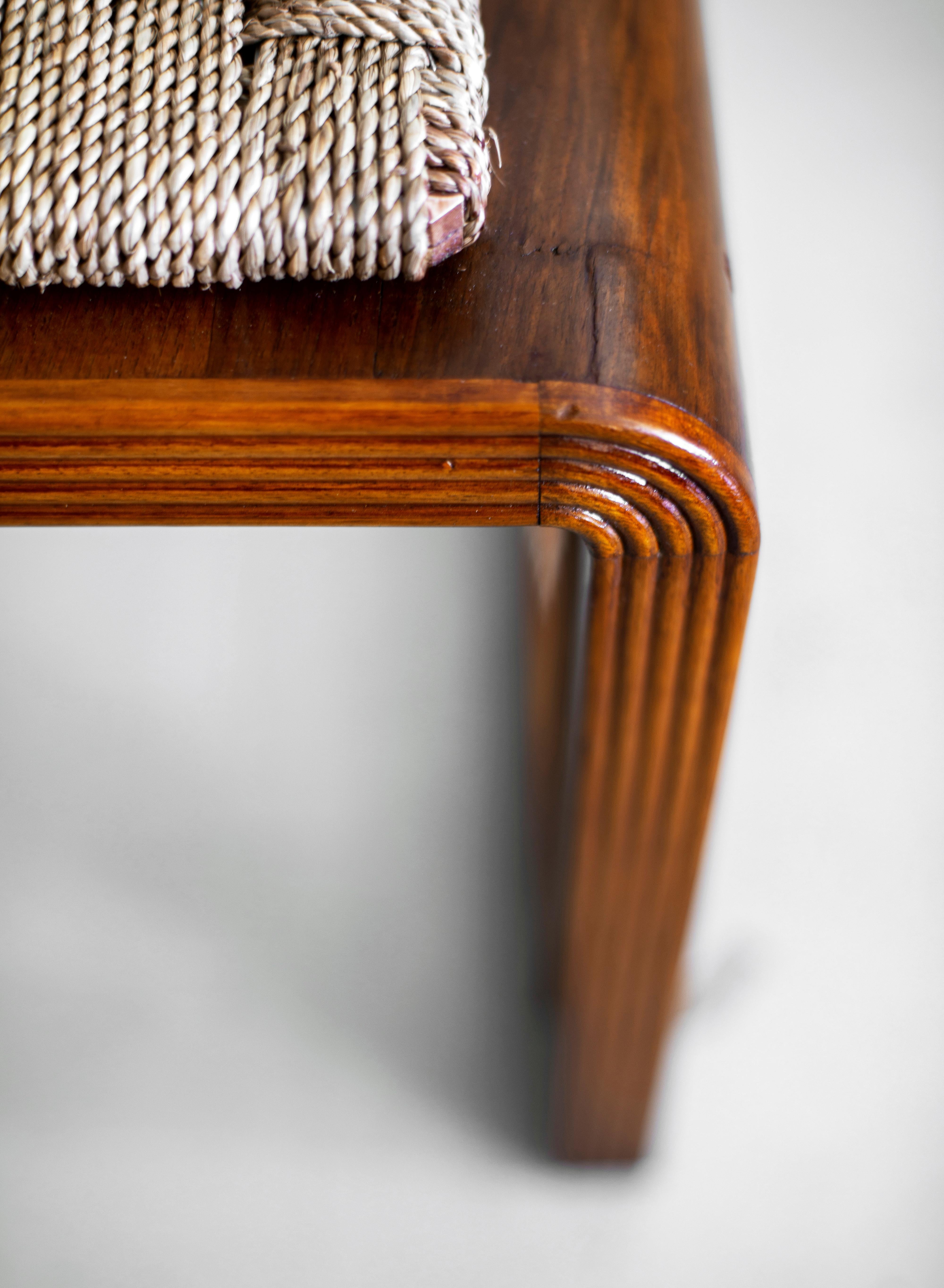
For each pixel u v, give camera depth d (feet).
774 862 4.16
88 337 2.87
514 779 4.32
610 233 2.97
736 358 2.97
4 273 2.87
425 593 4.79
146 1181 3.81
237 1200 3.79
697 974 4.02
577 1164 3.84
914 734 4.38
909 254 5.45
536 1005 3.99
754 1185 3.82
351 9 2.88
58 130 2.85
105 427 2.83
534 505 2.89
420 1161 3.84
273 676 4.57
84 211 2.82
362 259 2.84
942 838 4.19
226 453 2.85
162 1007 4.00
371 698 4.51
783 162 5.74
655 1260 3.74
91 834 4.21
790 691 4.45
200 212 2.82
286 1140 3.85
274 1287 3.71
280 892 4.14
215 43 2.88
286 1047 3.95
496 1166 3.84
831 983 4.02
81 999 4.00
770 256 5.43
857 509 4.81
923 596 4.64
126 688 4.53
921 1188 3.80
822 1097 3.90
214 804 4.27
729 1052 3.95
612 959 3.47
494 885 4.14
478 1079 3.92
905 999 4.00
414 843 4.20
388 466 2.86
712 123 3.27
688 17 3.35
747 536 2.90
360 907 4.12
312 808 4.26
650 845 3.28
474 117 2.87
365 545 4.95
